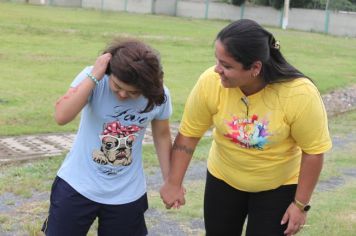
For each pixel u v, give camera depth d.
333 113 12.08
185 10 48.50
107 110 2.97
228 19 46.06
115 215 3.13
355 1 44.06
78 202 3.04
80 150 3.06
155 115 3.13
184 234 4.88
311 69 17.69
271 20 44.22
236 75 2.80
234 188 3.34
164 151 3.32
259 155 3.10
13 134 8.09
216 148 3.33
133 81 2.75
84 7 48.19
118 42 2.90
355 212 5.60
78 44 19.75
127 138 3.05
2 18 27.19
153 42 22.38
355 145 9.02
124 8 50.06
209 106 3.11
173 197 3.35
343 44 29.61
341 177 7.02
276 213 3.24
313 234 4.93
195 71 15.70
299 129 2.96
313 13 41.38
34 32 21.98
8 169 6.43
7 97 10.44
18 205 5.28
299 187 3.11
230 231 3.50
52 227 3.09
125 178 3.12
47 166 6.60
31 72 13.47
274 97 2.94
